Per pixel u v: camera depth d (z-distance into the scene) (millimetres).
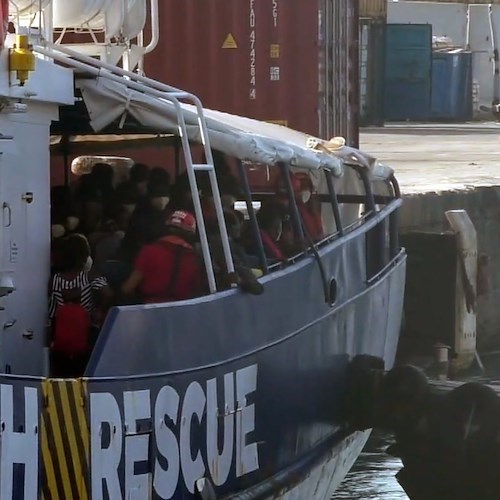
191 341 18578
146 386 17625
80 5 22891
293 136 26328
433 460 25781
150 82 19422
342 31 42438
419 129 114000
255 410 20656
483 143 93688
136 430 17484
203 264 20172
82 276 19531
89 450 16922
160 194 21781
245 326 20172
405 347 44094
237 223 22250
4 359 18156
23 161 18375
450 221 44875
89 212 23172
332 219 29578
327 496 26062
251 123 26219
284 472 22094
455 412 25656
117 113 19438
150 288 19656
